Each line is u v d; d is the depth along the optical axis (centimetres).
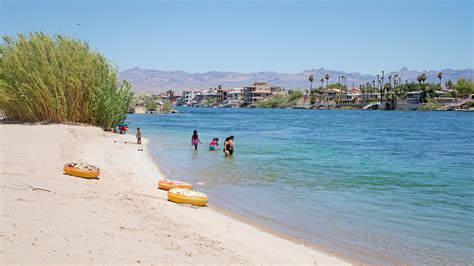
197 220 1332
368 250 1171
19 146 2422
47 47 4119
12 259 764
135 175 2052
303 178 2273
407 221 1470
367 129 7144
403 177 2416
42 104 4116
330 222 1437
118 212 1230
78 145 2825
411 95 19112
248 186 2014
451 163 3086
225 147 3125
